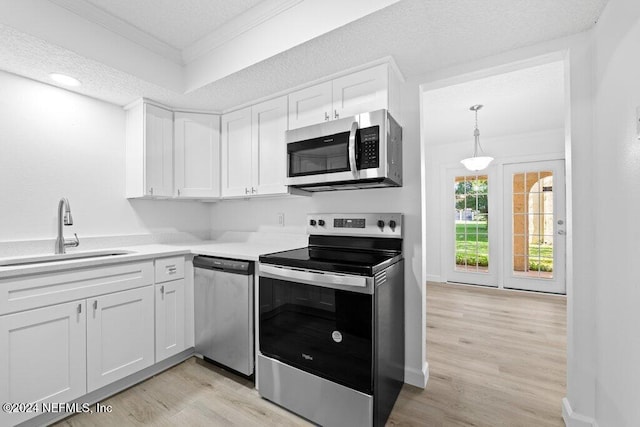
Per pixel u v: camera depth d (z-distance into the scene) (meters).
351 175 1.70
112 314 1.75
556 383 1.92
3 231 1.85
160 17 1.82
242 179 2.44
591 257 1.46
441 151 4.65
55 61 1.77
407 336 1.94
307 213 2.41
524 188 4.10
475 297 3.83
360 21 1.42
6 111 1.88
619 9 1.18
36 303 1.46
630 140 1.11
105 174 2.34
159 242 2.63
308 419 1.58
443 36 1.54
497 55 1.71
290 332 1.65
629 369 1.12
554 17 1.39
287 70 1.89
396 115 1.89
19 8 1.48
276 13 1.71
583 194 1.48
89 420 1.57
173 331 2.08
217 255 2.04
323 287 1.53
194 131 2.53
